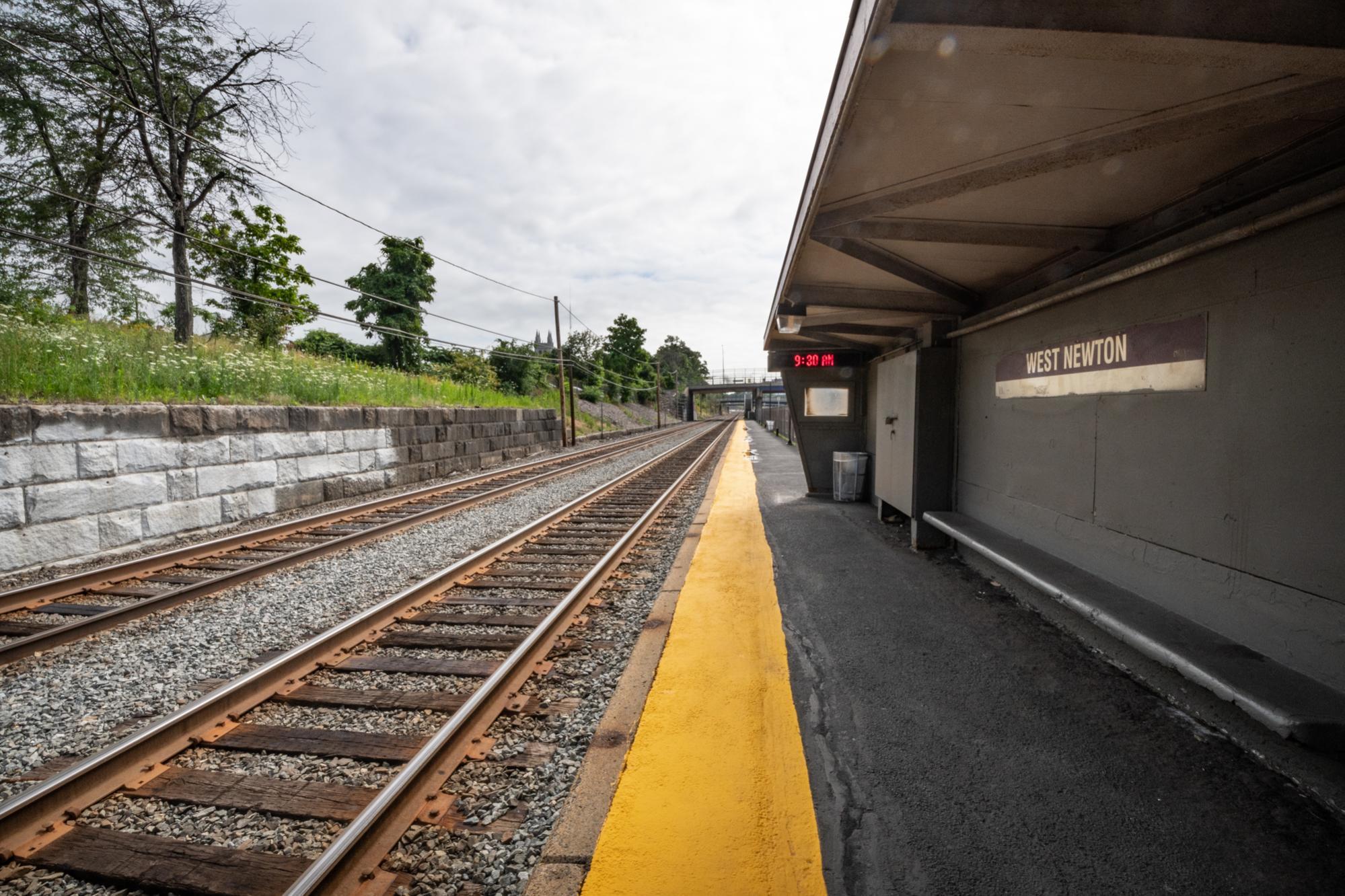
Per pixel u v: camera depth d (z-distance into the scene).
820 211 3.66
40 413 6.05
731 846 2.00
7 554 5.79
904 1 1.83
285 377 12.00
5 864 2.09
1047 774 2.40
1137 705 2.95
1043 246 3.91
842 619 4.21
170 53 13.88
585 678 3.44
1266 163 2.74
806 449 10.30
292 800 2.39
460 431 15.46
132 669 3.70
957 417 6.04
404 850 2.11
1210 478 2.89
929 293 5.84
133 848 2.14
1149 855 1.96
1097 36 1.87
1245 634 2.69
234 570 5.94
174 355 10.22
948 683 3.21
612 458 19.98
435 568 5.96
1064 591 3.50
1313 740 2.05
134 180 14.33
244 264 18.72
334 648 3.82
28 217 13.79
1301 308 2.39
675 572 5.53
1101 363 3.73
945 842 2.03
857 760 2.51
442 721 3.02
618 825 2.10
